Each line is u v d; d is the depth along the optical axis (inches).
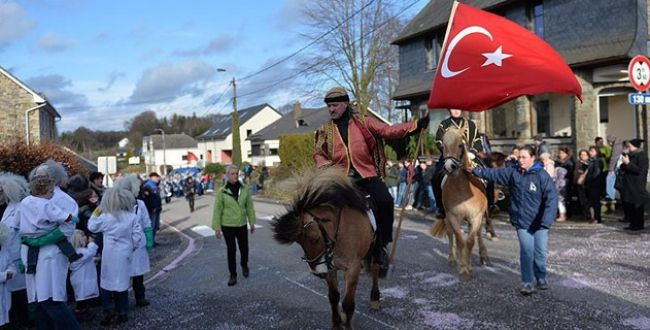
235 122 1640.0
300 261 387.9
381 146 226.2
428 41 1007.0
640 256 329.4
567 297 253.1
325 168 204.1
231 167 336.8
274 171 1375.5
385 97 1419.8
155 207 566.6
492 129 888.3
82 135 4320.9
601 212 514.3
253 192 1301.7
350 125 219.5
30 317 260.7
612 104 689.0
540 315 230.4
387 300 267.0
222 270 374.9
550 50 259.9
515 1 786.8
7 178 243.9
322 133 224.1
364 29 1309.1
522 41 258.8
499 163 381.4
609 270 298.5
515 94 248.4
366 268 241.4
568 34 708.0
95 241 273.7
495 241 410.6
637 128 627.8
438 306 252.5
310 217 192.7
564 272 298.8
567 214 507.5
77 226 284.0
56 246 215.0
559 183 491.8
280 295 296.0
